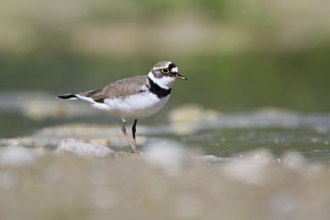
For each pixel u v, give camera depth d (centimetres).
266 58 2720
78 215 697
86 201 738
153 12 3112
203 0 3095
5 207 721
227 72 2505
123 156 1039
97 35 3003
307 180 799
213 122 1681
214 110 1880
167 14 3097
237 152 1250
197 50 2816
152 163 891
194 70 2525
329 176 816
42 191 771
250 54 2780
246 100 2023
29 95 2147
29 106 1967
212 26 3009
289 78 2395
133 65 2558
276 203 718
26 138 1447
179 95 2133
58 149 1049
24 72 2527
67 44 2950
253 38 2928
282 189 765
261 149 1277
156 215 694
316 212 691
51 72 2503
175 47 2864
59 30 3066
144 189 773
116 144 1377
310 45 2852
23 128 1617
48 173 841
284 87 2236
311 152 1228
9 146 1270
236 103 1978
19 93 2183
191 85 2295
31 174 837
